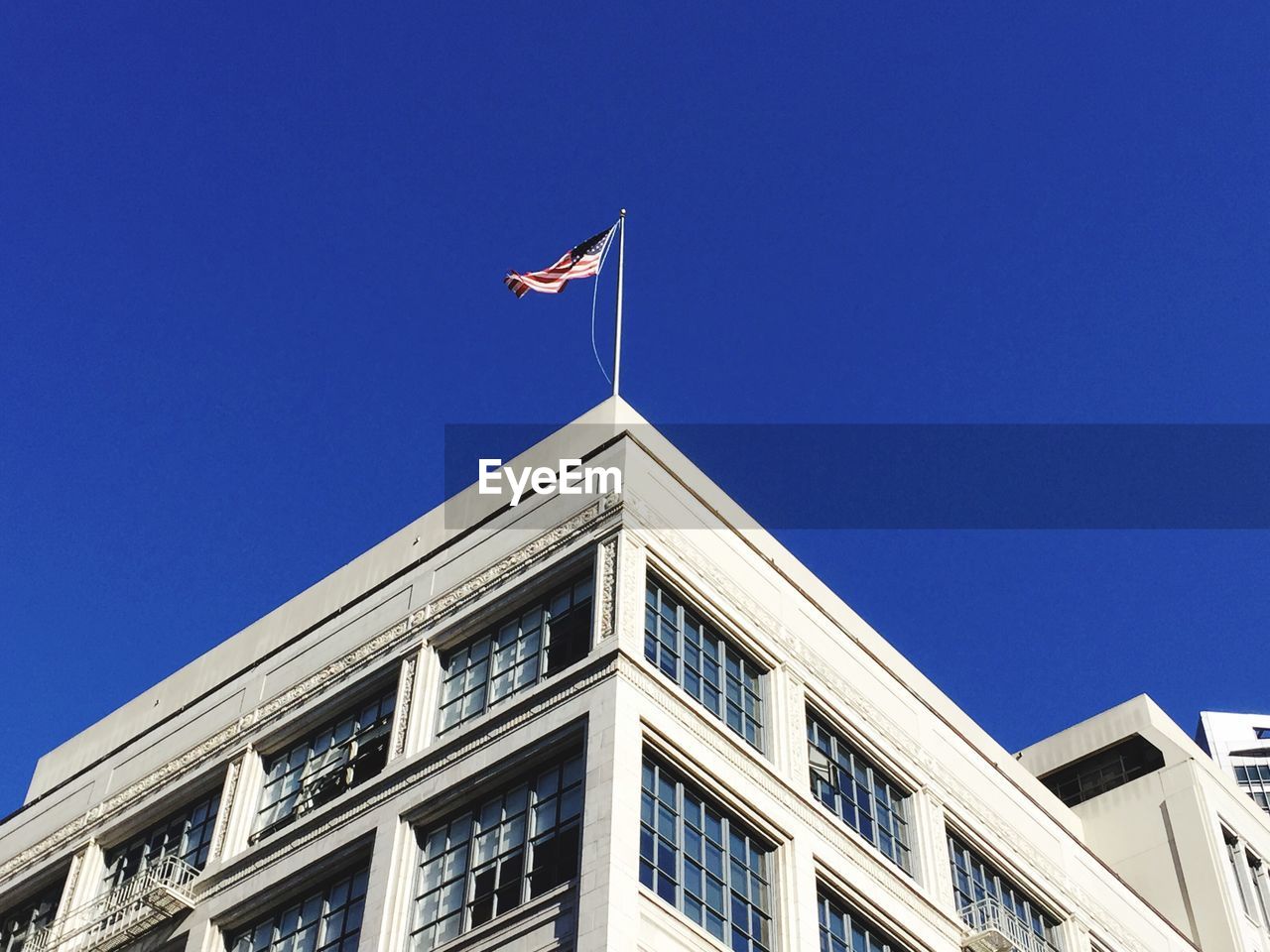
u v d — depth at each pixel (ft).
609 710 103.19
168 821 140.97
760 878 108.99
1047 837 152.46
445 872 107.65
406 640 129.49
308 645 141.59
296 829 121.70
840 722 129.08
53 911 144.25
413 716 121.08
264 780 133.69
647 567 117.29
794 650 128.06
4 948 144.25
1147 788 188.85
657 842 100.89
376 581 142.82
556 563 120.37
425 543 140.67
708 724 110.42
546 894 97.19
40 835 151.94
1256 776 387.34
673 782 106.01
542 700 109.70
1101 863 159.43
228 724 141.38
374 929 106.42
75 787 154.30
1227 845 185.06
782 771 116.47
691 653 116.67
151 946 125.29
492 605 123.54
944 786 139.44
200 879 126.21
